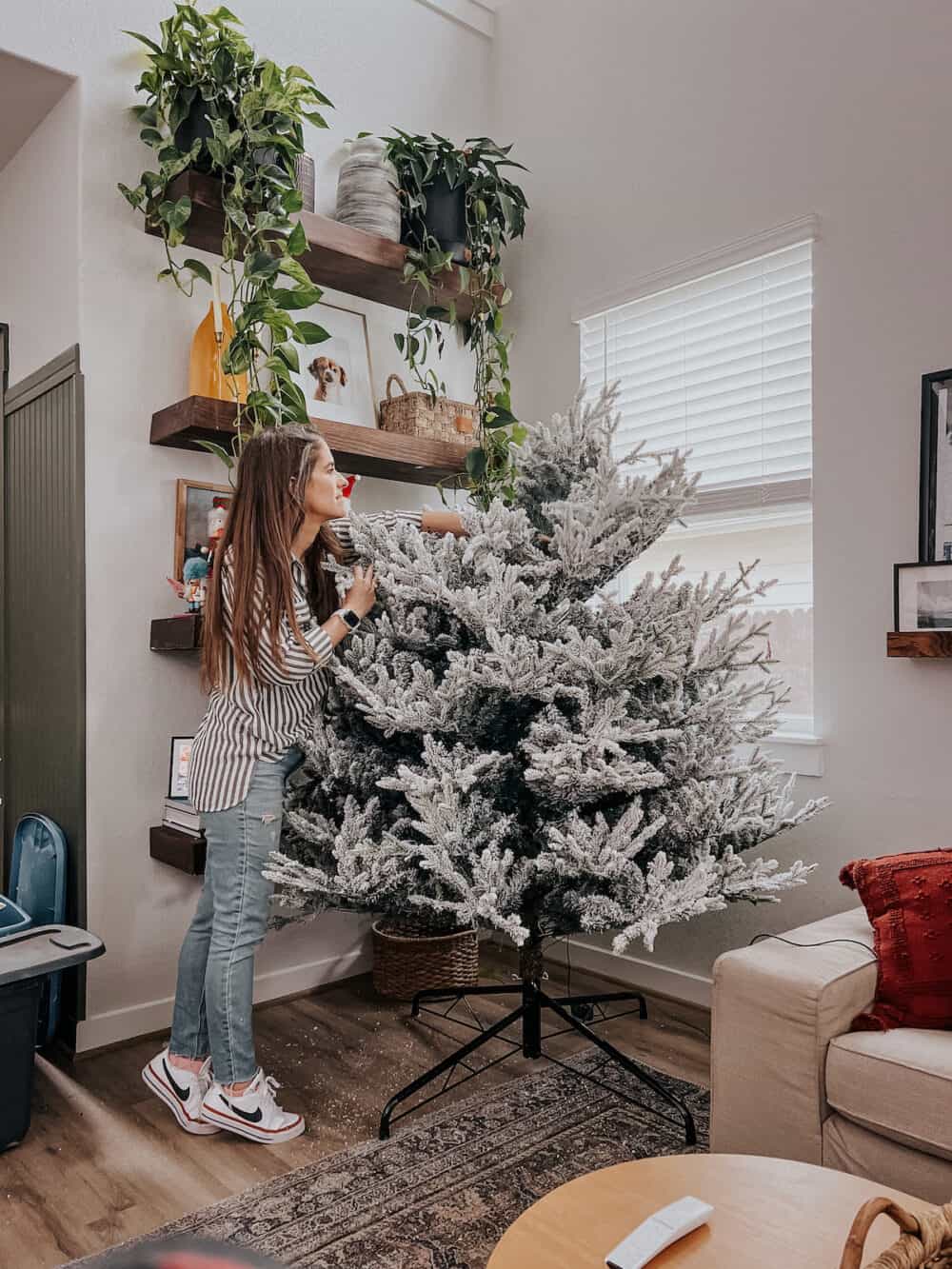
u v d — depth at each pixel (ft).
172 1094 7.04
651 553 10.14
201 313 9.02
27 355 9.29
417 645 7.14
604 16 10.36
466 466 9.79
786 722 8.84
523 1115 6.97
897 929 5.91
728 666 6.98
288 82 8.53
